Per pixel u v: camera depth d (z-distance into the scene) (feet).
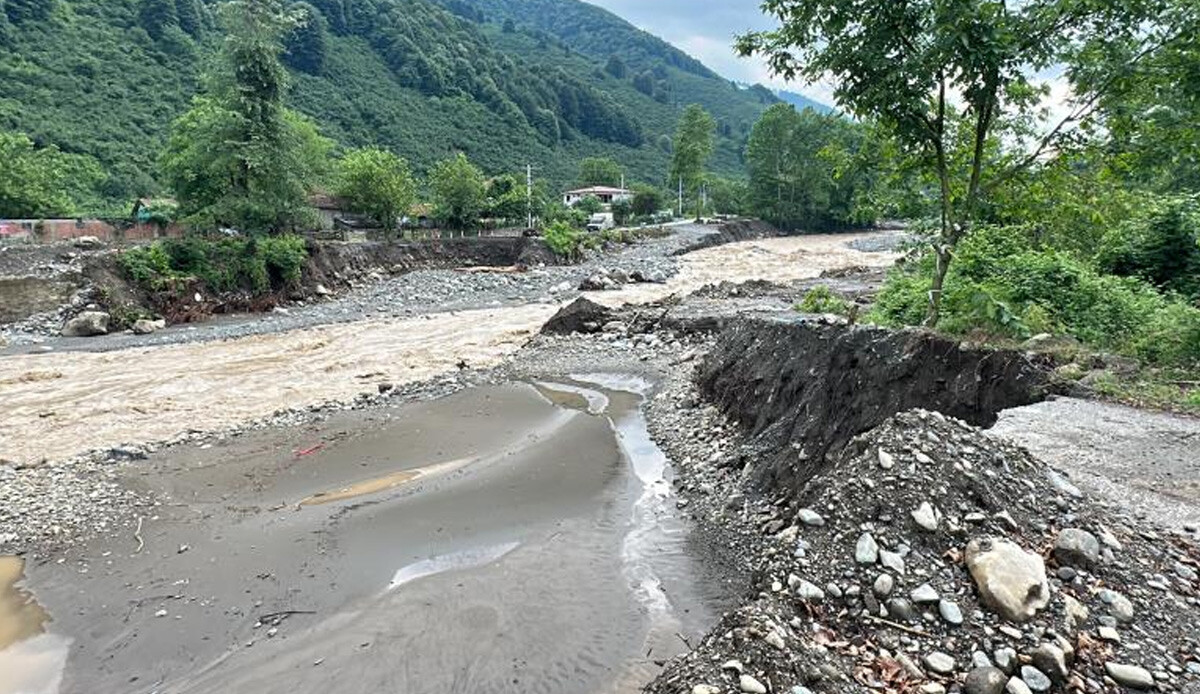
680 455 47.85
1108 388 31.89
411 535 36.06
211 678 25.23
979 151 35.37
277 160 125.08
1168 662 15.75
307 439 53.31
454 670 25.00
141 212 148.97
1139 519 20.51
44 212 142.31
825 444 36.27
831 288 119.44
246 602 30.14
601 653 25.90
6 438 54.03
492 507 39.58
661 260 188.85
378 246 160.15
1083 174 36.24
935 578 18.63
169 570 33.01
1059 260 52.49
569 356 83.41
